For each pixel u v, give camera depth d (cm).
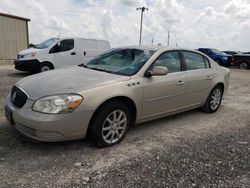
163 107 432
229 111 602
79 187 262
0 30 1669
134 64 409
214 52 2236
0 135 372
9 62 1716
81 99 317
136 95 376
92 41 1173
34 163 303
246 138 422
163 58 432
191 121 504
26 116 309
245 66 2094
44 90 322
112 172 294
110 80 356
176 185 274
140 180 280
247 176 300
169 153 350
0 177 271
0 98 604
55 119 303
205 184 279
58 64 1070
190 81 474
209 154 352
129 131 429
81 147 352
